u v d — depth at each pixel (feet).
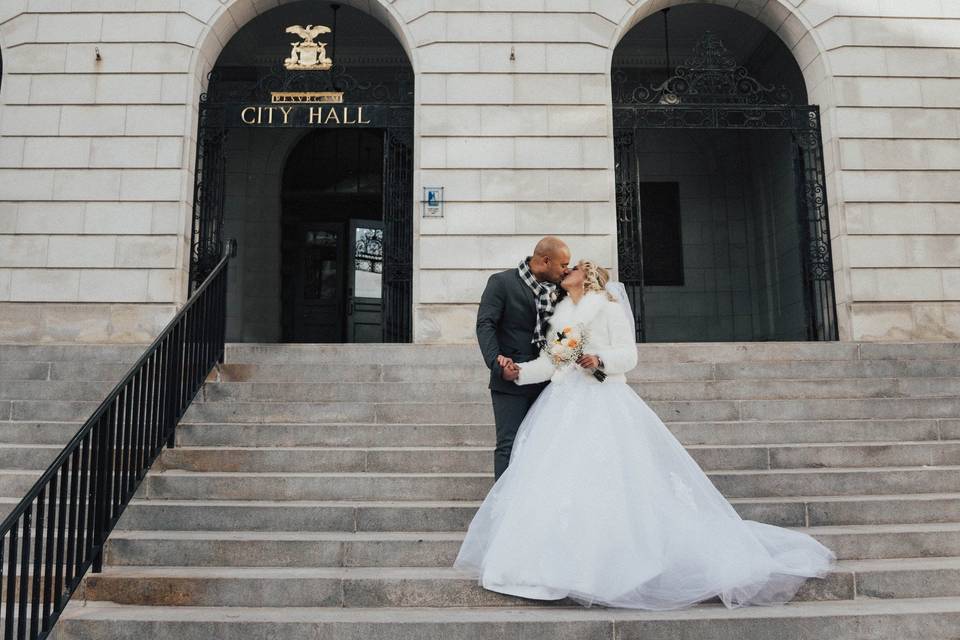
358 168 41.96
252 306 39.29
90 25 27.66
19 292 25.93
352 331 40.68
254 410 17.99
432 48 27.86
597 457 10.90
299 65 28.86
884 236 26.91
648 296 40.52
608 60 27.99
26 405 18.71
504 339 12.71
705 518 11.21
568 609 10.85
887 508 14.02
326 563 12.43
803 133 28.45
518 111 27.50
